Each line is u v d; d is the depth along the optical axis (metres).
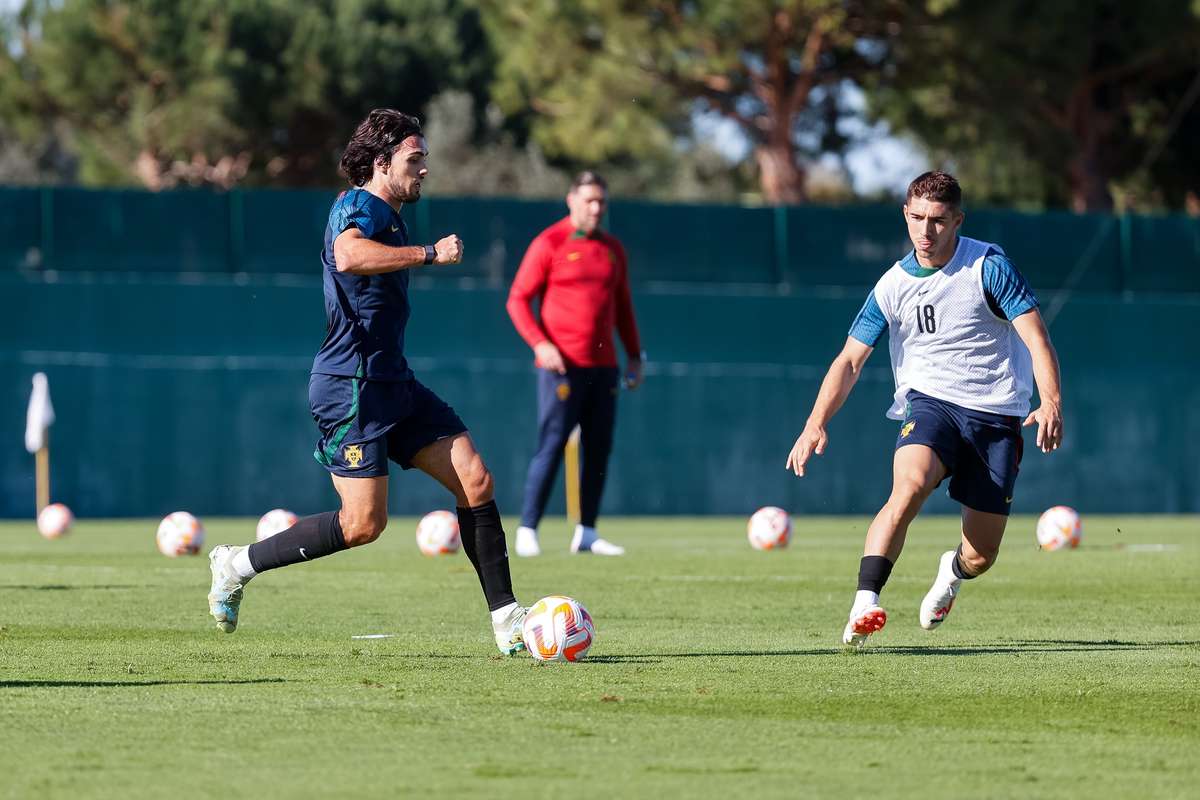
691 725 17.23
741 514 83.19
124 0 153.25
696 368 82.81
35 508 77.06
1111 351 86.62
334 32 158.50
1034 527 70.88
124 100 158.88
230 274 78.88
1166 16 119.19
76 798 13.51
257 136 160.50
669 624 28.45
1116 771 14.91
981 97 120.62
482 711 18.06
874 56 119.69
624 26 112.25
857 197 157.62
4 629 26.97
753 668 22.00
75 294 77.44
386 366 22.41
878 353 85.06
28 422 75.50
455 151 163.62
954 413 24.45
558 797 13.61
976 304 24.25
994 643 25.59
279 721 17.33
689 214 82.81
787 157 117.12
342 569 42.38
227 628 24.16
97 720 17.33
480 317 80.31
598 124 117.81
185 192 78.31
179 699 18.83
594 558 47.28
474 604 32.12
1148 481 87.06
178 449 78.25
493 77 169.25
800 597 34.22
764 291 83.56
